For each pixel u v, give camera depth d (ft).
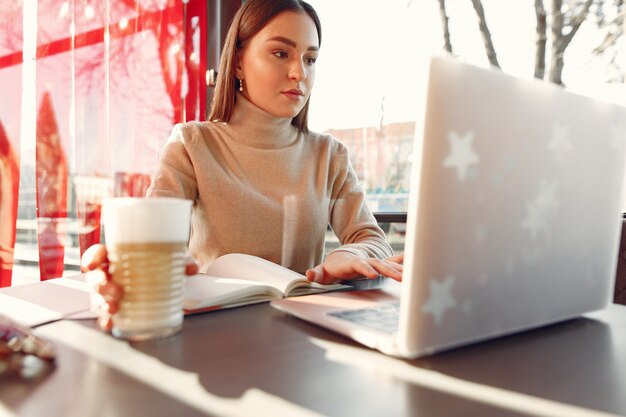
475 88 1.28
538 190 1.49
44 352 1.29
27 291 2.23
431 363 1.36
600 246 1.80
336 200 4.42
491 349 1.50
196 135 3.97
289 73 3.80
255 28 3.79
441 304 1.31
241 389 1.15
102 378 1.20
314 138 4.53
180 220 1.59
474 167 1.31
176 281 1.60
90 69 5.21
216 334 1.62
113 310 1.50
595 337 1.66
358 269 2.42
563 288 1.68
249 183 4.05
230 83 4.14
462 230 1.32
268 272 2.47
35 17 4.97
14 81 4.67
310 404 1.07
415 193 1.24
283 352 1.43
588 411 1.07
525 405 1.09
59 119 4.99
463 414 1.04
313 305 1.94
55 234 4.98
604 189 1.74
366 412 1.03
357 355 1.42
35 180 5.00
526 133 1.42
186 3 5.93
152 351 1.42
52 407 1.03
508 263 1.46
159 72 5.65
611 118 1.70
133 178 5.54
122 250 1.51
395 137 5.32
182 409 1.03
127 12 5.45
